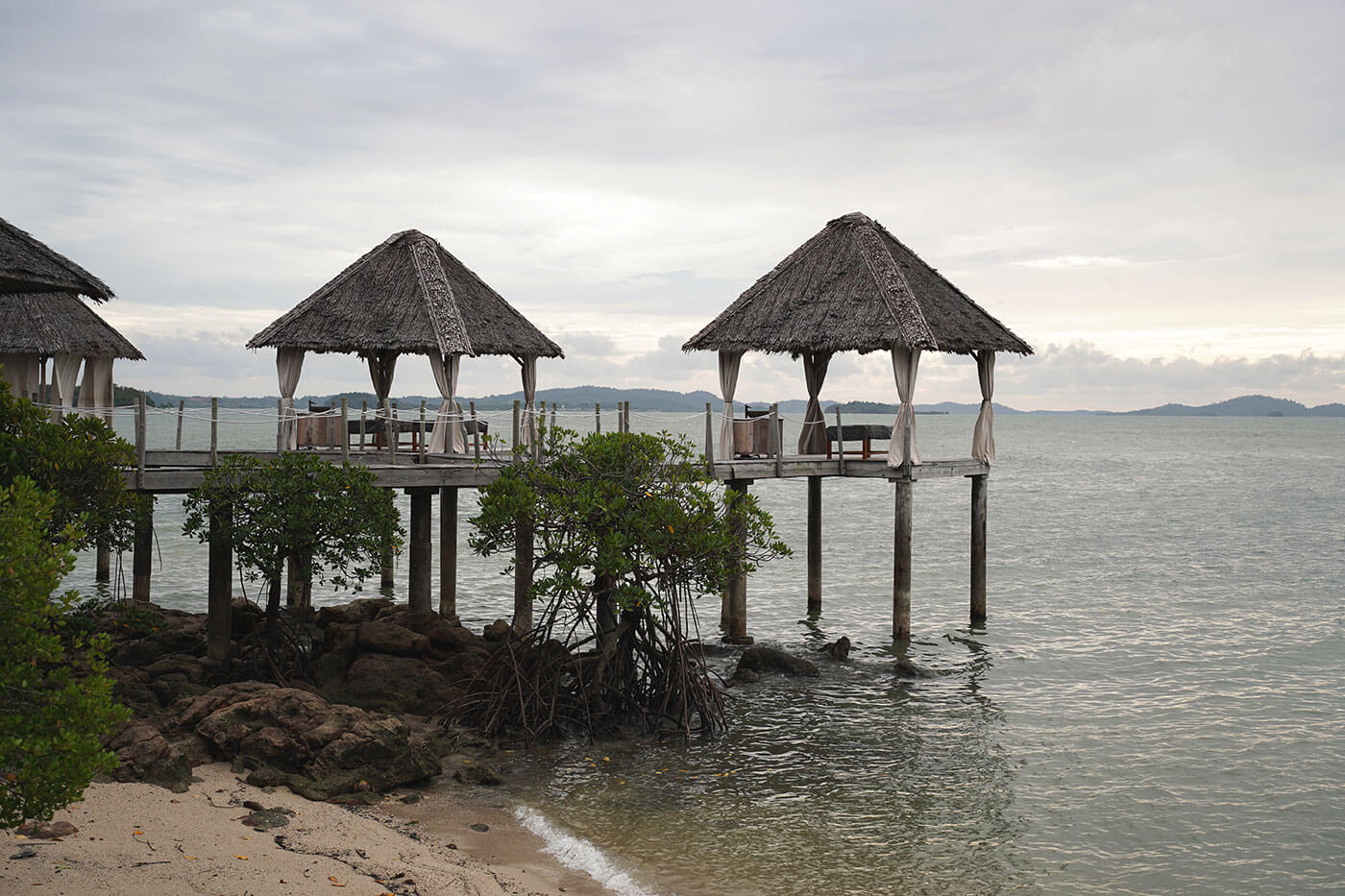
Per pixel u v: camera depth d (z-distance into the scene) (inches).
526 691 685.9
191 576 1258.6
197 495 717.3
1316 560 1568.7
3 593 312.2
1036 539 1819.6
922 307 974.4
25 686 321.7
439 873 444.8
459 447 916.0
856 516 2214.6
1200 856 541.3
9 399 569.6
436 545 1519.4
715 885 480.4
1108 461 4707.2
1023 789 623.8
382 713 629.9
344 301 912.9
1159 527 2006.6
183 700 610.5
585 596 711.7
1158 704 801.6
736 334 989.8
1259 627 1079.6
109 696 337.4
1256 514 2276.1
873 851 530.6
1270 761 679.7
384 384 1055.6
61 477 585.3
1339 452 5782.5
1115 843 553.3
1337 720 764.6
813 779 629.9
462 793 577.9
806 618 1107.9
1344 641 1018.1
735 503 737.6
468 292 994.1
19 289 706.8
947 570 1449.3
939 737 716.7
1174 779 645.9
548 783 602.5
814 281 1007.0
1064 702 804.6
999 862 524.7
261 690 609.0
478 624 1027.3
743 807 580.7
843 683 843.4
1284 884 514.0
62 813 448.1
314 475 703.7
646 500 705.6
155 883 393.7
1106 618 1127.6
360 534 712.4
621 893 464.1
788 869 503.5
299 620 851.4
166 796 490.9
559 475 733.9
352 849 458.0
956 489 3026.6
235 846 440.1
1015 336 1078.4
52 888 374.0
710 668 853.8
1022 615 1139.9
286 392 889.5
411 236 972.6
